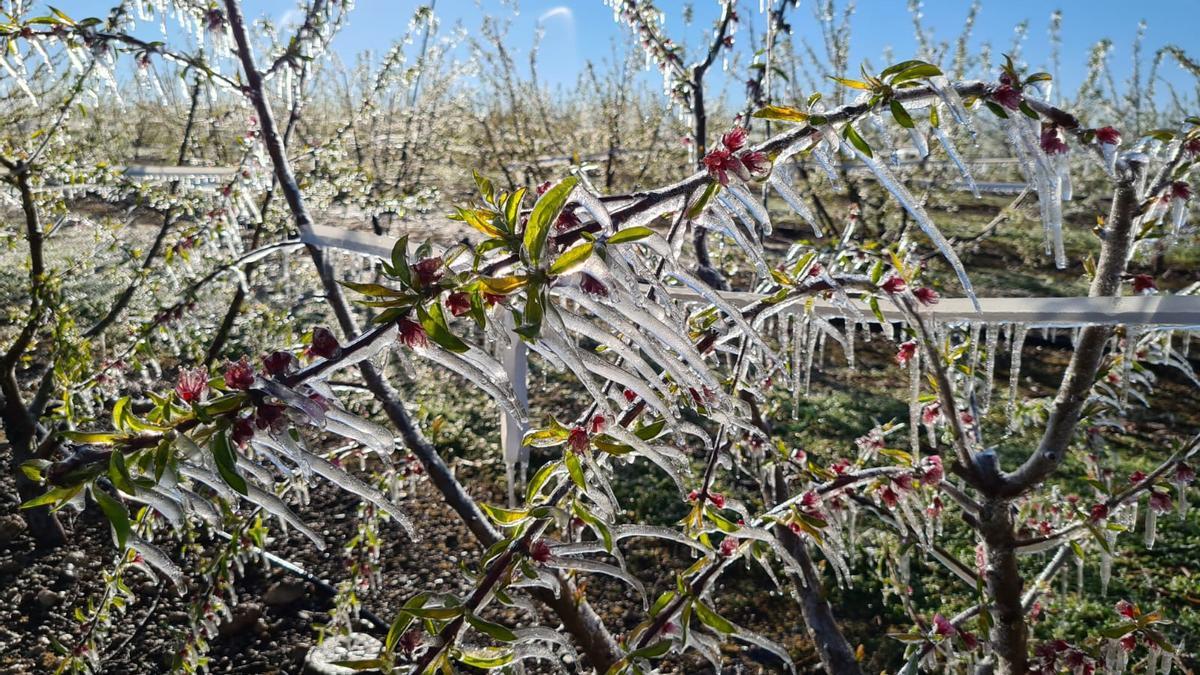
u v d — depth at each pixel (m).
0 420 5.50
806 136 1.01
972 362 1.94
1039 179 1.09
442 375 6.55
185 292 3.85
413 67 4.34
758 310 1.44
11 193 4.19
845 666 2.78
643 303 0.85
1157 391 6.76
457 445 5.53
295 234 3.95
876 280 1.47
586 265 0.80
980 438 2.26
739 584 4.35
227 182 3.44
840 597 4.18
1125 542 4.69
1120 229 1.64
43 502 0.69
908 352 1.95
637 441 1.04
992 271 9.19
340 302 2.44
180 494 0.75
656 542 4.64
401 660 2.66
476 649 1.09
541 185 0.99
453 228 7.34
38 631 3.94
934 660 2.29
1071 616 3.98
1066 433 1.81
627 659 1.32
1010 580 2.02
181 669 2.83
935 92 1.02
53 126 3.95
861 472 1.90
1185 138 1.51
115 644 3.86
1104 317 1.28
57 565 4.36
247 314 4.57
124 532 0.68
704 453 5.35
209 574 2.74
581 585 2.11
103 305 6.54
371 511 3.27
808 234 10.38
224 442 0.71
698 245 2.84
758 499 4.84
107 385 3.71
